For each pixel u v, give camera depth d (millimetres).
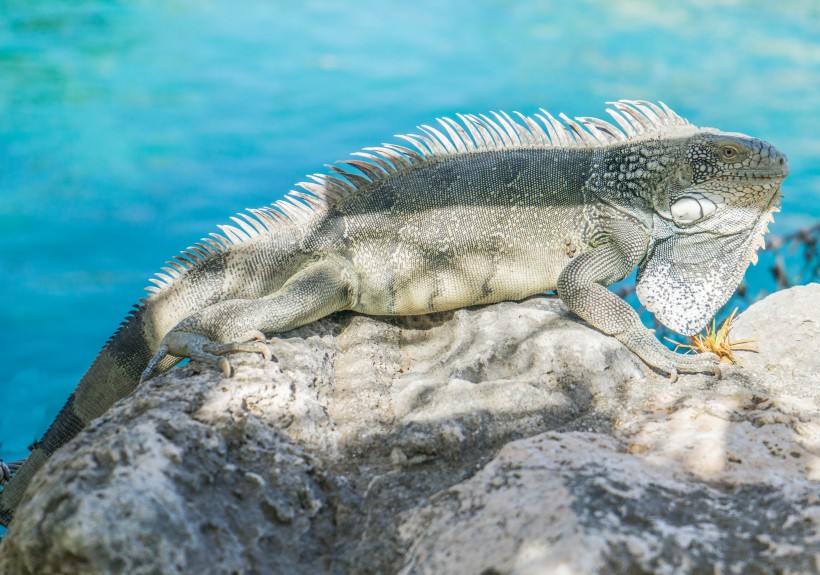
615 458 959
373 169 1189
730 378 1083
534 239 1176
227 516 934
